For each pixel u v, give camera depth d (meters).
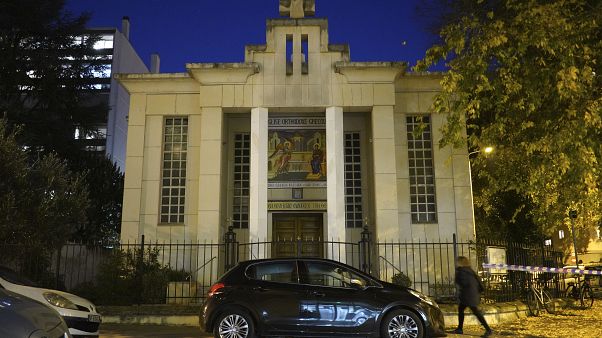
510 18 13.83
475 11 16.59
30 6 27.27
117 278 14.29
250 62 18.00
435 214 18.02
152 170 18.23
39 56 27.11
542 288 14.90
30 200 13.42
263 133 17.62
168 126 18.80
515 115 13.30
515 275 15.35
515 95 13.23
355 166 19.59
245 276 9.68
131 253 15.52
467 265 11.42
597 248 33.16
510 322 13.02
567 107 12.30
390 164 17.48
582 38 11.77
